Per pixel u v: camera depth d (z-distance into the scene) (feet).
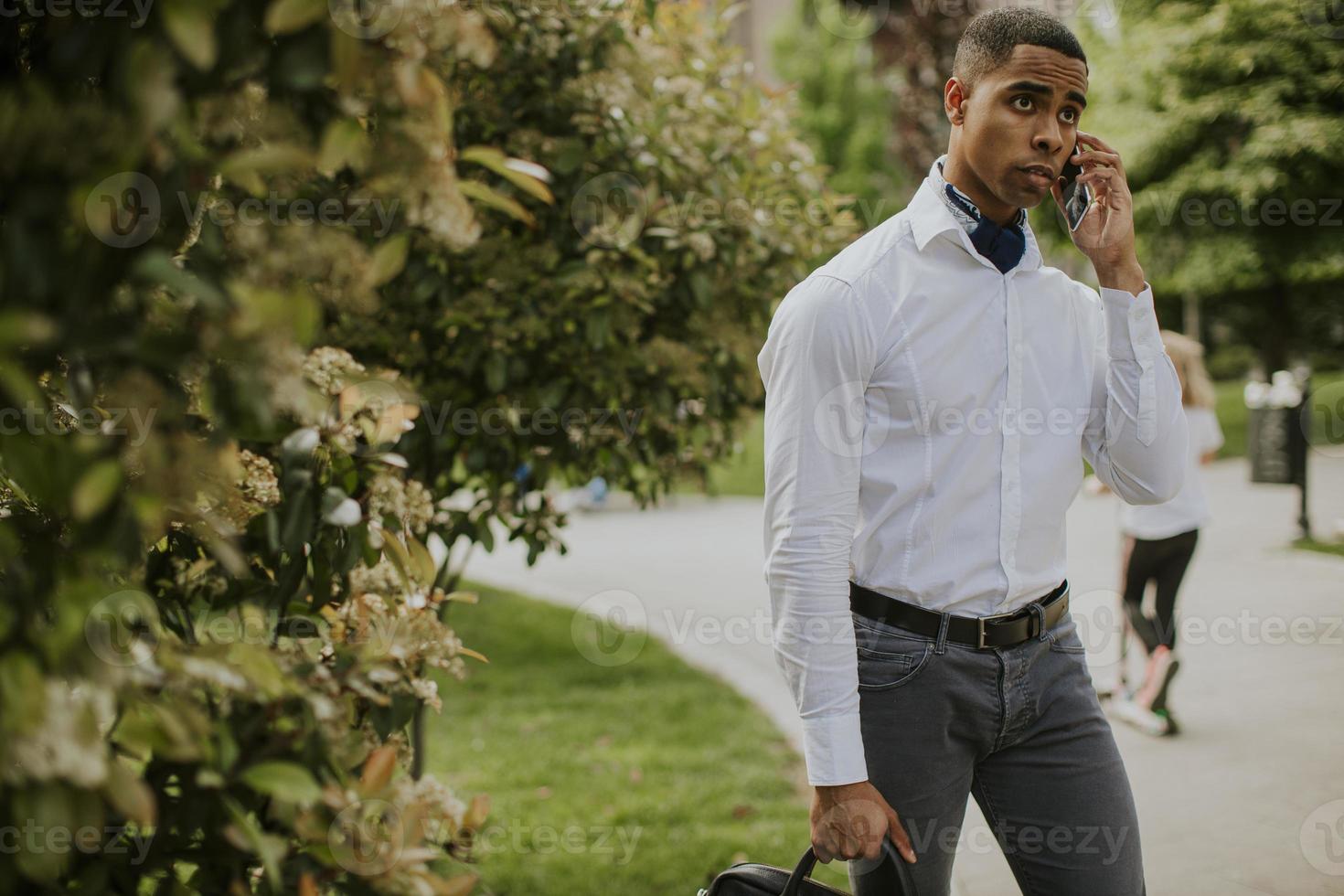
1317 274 52.95
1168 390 7.96
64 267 4.30
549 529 12.55
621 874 14.47
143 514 4.58
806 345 7.34
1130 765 17.92
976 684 7.54
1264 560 32.48
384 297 10.92
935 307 7.47
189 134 4.45
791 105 13.67
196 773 5.04
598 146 11.51
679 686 24.90
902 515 7.54
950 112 7.85
